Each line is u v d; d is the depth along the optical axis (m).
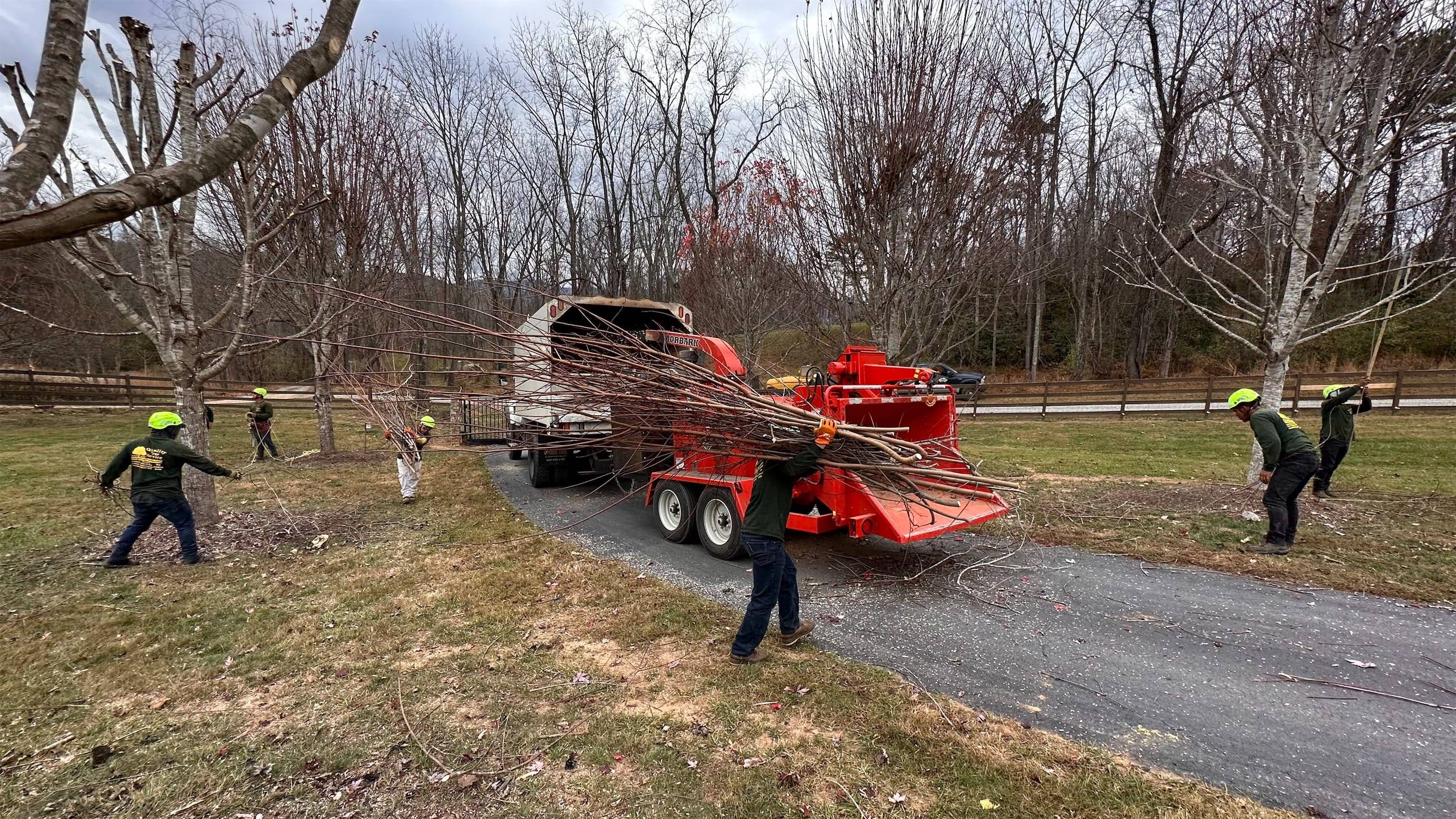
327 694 3.64
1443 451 10.61
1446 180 8.44
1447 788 2.74
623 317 9.41
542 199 27.33
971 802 2.68
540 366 5.54
